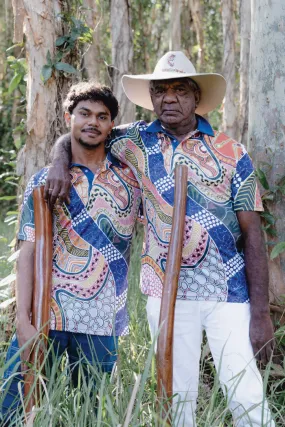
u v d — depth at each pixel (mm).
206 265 2996
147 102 3500
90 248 3010
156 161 3037
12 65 4680
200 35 10141
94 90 3000
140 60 10039
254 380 2971
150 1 9758
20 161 4336
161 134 3076
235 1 10617
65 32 4266
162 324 2625
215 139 3051
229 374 2988
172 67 3033
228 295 2994
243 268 3053
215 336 3033
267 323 2971
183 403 2900
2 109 11555
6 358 3086
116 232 3055
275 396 3330
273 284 3719
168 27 11094
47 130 4250
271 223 3643
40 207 3008
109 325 3039
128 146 3107
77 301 2994
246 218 2992
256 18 3713
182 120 3021
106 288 3033
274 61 3625
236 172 2994
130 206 3111
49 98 4227
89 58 7625
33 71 4215
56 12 4207
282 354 3641
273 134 3664
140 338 3873
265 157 3705
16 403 2994
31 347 2893
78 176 3049
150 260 3062
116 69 7465
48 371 2928
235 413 2988
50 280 2971
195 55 11422
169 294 2816
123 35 7492
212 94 3232
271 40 3625
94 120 2990
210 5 11086
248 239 2998
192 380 3111
